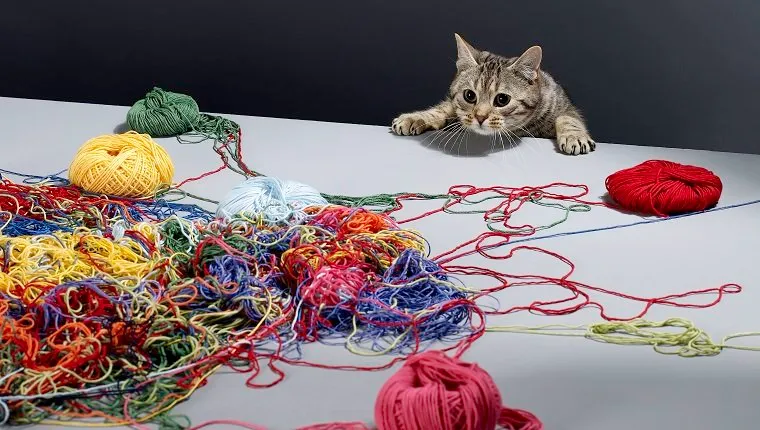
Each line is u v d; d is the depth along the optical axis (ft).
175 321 6.02
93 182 8.70
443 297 6.71
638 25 13.76
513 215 8.77
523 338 6.45
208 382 5.79
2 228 7.62
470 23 13.92
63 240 7.17
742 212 8.93
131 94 14.40
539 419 5.47
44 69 14.33
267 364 6.02
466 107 10.68
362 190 9.33
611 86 14.08
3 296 6.18
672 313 6.86
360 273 6.74
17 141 10.48
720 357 6.24
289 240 7.11
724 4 13.53
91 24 14.06
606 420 5.48
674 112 14.14
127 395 5.57
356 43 14.08
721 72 13.87
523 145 10.87
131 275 6.70
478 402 4.74
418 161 10.23
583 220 8.67
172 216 7.48
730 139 14.19
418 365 4.98
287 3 13.91
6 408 5.19
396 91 14.29
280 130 11.20
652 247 8.07
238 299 6.33
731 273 7.57
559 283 7.31
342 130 11.30
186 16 13.99
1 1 13.94
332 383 5.82
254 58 14.20
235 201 7.86
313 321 6.36
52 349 5.77
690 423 5.46
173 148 10.44
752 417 5.53
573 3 13.73
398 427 4.82
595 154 10.64
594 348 6.33
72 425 5.30
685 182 8.87
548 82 11.40
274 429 5.32
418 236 7.51
